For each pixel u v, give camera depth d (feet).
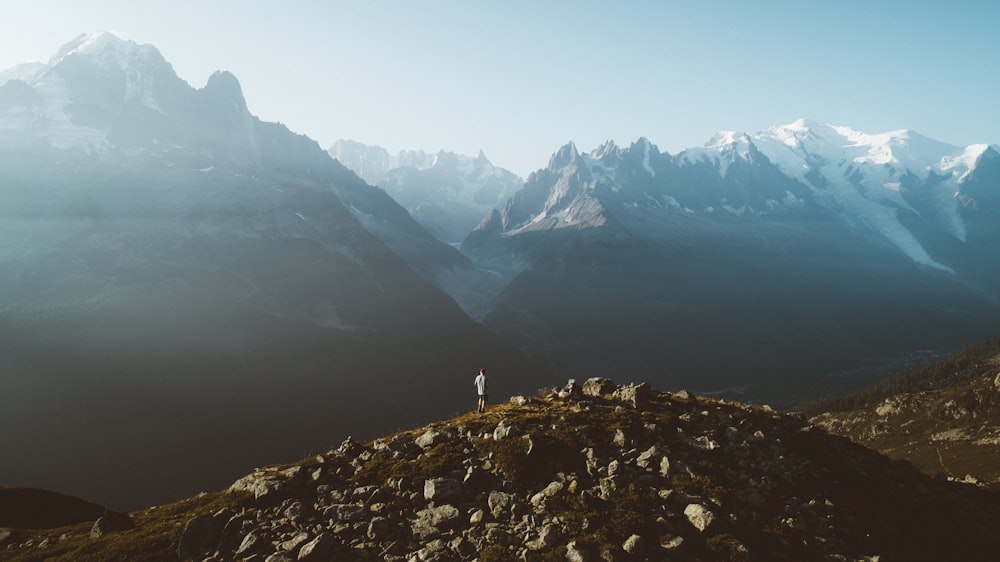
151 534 96.48
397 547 84.79
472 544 84.64
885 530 96.32
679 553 80.64
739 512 90.48
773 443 118.11
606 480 97.14
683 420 123.95
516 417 125.29
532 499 94.32
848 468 118.52
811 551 84.89
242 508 99.35
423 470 105.50
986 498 131.85
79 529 108.58
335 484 104.94
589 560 77.97
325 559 82.28
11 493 141.08
